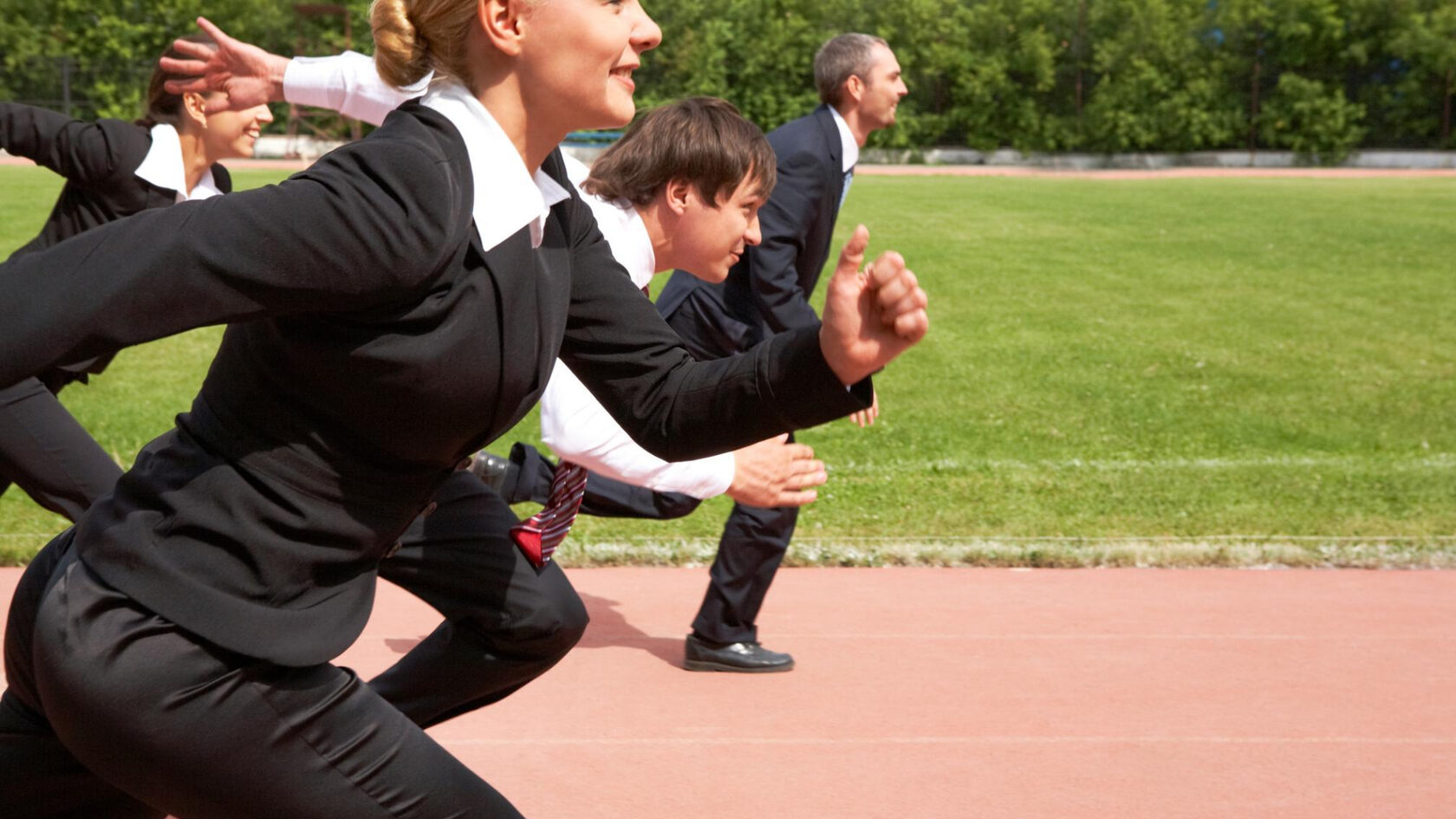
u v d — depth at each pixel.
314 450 1.72
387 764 1.83
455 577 2.55
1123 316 13.54
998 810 3.57
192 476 1.73
